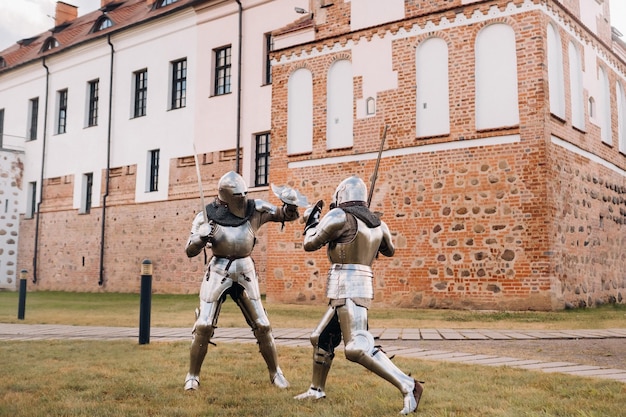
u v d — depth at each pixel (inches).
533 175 568.7
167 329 454.9
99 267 1177.4
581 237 631.2
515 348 343.9
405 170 642.8
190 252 232.7
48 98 1357.0
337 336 209.5
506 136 587.2
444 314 542.9
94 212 1208.2
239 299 235.6
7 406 191.2
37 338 392.2
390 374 188.4
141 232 1112.2
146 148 1126.4
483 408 187.6
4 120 1483.8
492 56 606.9
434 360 294.5
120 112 1187.9
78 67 1294.3
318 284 689.0
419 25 652.7
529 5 589.6
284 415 180.4
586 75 695.7
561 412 182.1
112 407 191.0
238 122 981.8
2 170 1364.4
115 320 532.7
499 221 580.1
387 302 631.8
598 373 260.7
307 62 737.6
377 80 677.3
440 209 614.5
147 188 1120.8
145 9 1246.9
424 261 616.4
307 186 720.3
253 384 233.3
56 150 1322.6
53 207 1306.6
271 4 971.3
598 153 705.0
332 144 706.2
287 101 749.3
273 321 501.0
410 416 178.7
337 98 710.5
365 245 204.2
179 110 1080.2
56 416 179.9
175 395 210.4
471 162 603.2
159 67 1125.7
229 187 232.7
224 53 1042.7
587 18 733.9
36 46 1530.5
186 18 1088.8
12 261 1368.1
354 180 215.8
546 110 577.0
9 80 1477.6
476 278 584.7
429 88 640.4
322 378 208.1
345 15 720.3
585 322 470.3
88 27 1373.0
